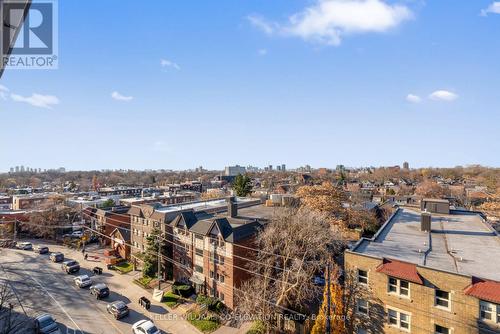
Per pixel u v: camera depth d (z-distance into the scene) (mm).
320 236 30344
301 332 26859
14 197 82062
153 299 33938
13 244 56125
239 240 33031
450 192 95375
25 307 31188
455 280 18922
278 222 33156
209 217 41250
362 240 26906
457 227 32469
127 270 43312
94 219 60875
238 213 44938
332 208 47344
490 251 24031
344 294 23062
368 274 22547
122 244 48969
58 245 57531
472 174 164375
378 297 21969
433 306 19672
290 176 183250
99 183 163375
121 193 118312
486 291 17516
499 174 132875
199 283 34688
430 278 19875
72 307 31703
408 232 30297
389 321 21516
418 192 96875
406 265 20891
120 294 35406
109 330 27266
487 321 17734
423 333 19984
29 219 62469
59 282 38781
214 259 34250
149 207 45219
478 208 64125
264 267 31172
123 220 58000
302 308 29188
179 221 38938
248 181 83750
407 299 20672
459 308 18734
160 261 37844
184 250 38250
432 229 31531
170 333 27375
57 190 125812
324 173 183500
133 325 26594
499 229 49438
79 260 48281
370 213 55625
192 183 152875
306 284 27875
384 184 134250
